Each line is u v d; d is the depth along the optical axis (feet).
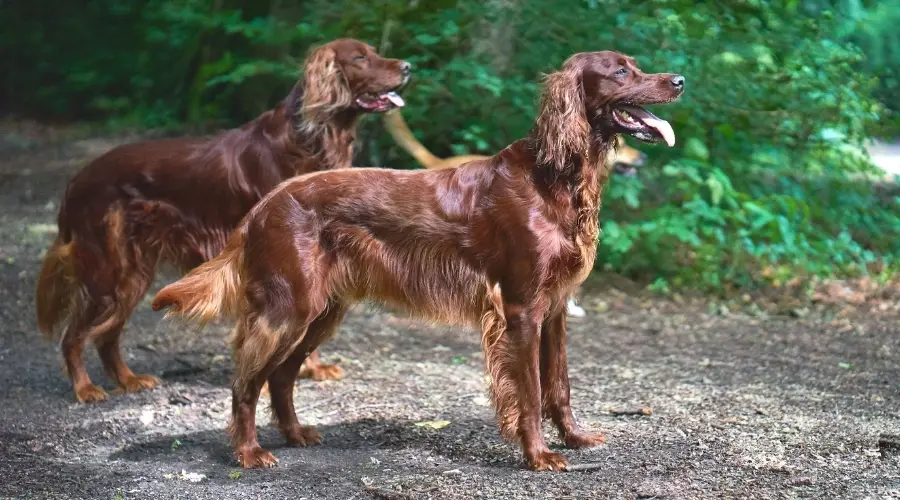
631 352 22.93
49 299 19.71
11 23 65.67
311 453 15.92
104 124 56.49
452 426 17.21
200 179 19.39
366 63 19.71
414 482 14.33
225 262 15.48
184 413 18.25
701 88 29.37
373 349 23.04
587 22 29.53
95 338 19.31
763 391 19.40
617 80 14.57
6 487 14.38
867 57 40.04
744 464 14.92
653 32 29.35
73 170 46.03
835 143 31.65
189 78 52.70
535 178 14.70
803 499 13.48
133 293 19.47
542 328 15.67
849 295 28.40
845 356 22.49
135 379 19.88
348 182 15.39
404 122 29.96
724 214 28.73
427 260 15.16
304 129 19.60
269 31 35.47
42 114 61.16
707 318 26.35
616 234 28.58
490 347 14.89
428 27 30.50
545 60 29.89
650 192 32.12
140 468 15.25
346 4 31.35
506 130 29.99
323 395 19.29
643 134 14.89
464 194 15.02
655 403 18.54
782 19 30.96
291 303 15.08
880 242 32.65
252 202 19.52
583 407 18.34
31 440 16.67
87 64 61.00
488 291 14.87
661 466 14.88
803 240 29.63
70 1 62.80
